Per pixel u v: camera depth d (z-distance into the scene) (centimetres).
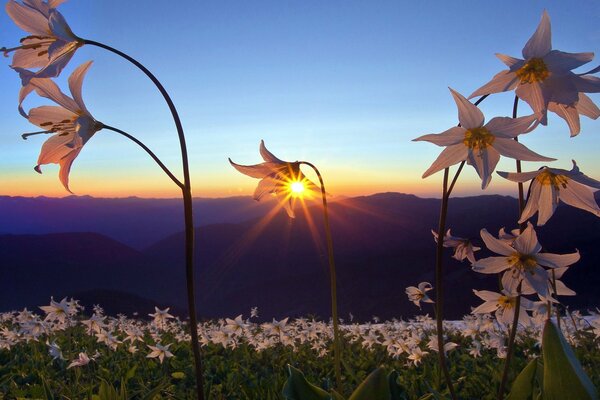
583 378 26
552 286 37
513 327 32
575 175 29
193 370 66
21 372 61
